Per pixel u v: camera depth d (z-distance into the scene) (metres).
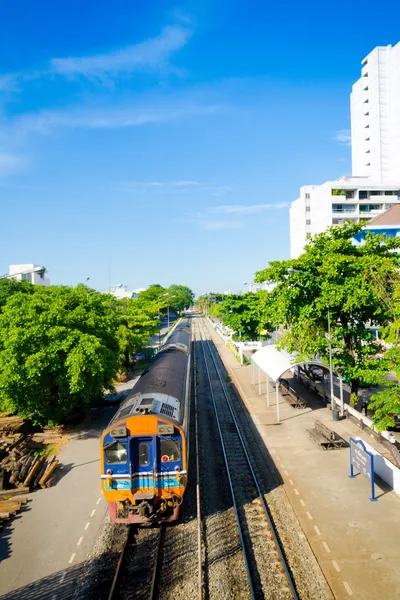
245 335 49.56
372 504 13.38
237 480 15.45
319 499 13.84
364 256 19.97
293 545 11.35
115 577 9.86
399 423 19.64
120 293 100.62
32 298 22.22
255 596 9.48
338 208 64.94
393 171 71.50
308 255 20.75
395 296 16.97
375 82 71.56
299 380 31.64
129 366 37.28
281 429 21.03
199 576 9.99
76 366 19.33
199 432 21.25
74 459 17.75
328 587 9.70
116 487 12.02
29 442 19.16
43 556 11.10
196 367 40.91
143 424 11.98
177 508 12.10
